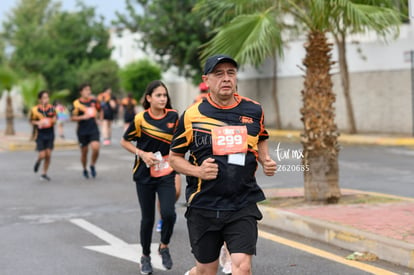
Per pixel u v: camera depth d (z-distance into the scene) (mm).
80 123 16078
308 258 7797
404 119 27156
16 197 13156
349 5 10227
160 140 7445
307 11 12484
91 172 16281
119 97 58438
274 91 32156
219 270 7363
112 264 7746
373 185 13797
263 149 5430
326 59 10812
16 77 32531
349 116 27531
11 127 33656
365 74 28703
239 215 5113
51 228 9930
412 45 26672
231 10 11859
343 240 8234
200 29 32219
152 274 7289
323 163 10648
